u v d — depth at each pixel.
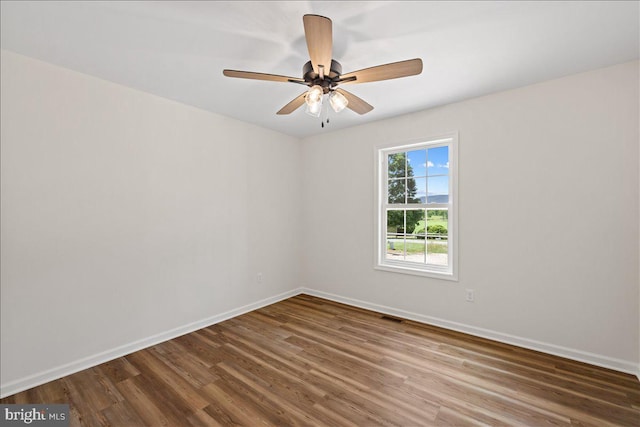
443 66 2.17
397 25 1.69
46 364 2.07
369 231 3.56
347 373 2.16
